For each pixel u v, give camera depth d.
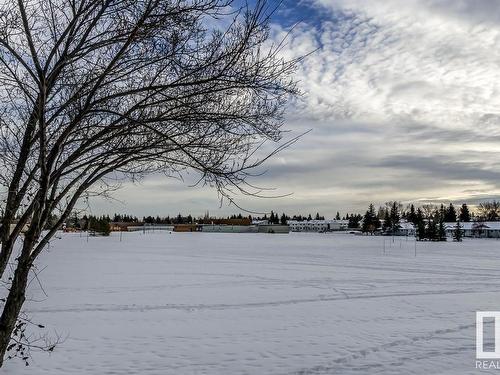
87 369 10.19
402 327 14.36
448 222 155.50
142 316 15.39
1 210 4.79
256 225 166.50
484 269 33.50
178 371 10.13
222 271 29.81
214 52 4.12
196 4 3.99
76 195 4.76
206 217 175.25
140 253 46.59
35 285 21.98
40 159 4.34
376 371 10.21
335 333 13.49
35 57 4.05
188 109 4.32
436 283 25.02
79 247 56.50
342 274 29.02
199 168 4.41
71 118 4.70
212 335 13.14
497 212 165.38
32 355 10.94
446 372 10.16
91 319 14.82
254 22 3.98
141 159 4.68
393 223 140.12
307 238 106.50
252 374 9.96
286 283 24.25
